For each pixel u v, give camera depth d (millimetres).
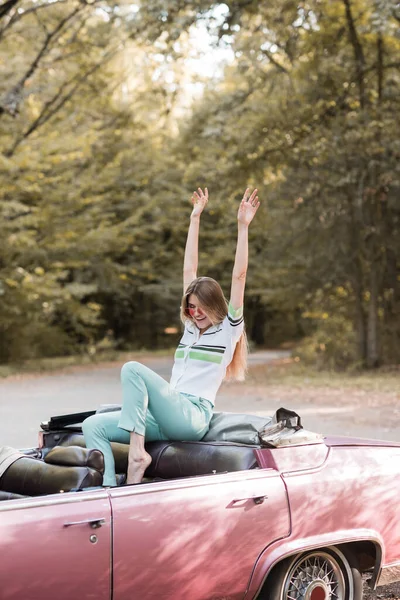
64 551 3045
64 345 36656
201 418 4082
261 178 23672
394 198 22953
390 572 4031
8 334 30406
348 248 23797
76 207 28859
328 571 3879
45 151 25094
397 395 15836
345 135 21375
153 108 33719
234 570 3484
